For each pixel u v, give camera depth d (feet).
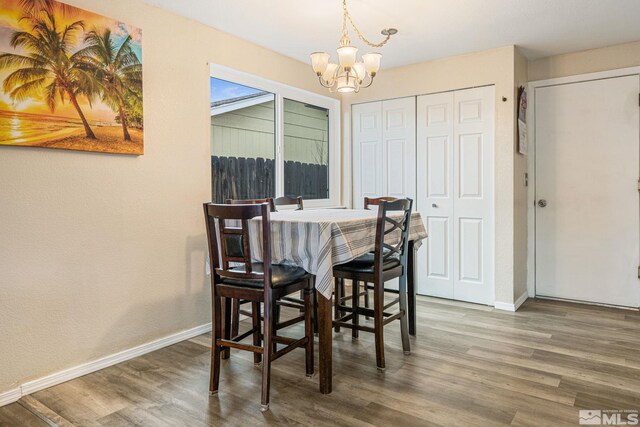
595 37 10.55
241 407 6.21
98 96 7.38
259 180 11.44
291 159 12.51
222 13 8.87
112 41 7.58
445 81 12.14
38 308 6.80
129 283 8.08
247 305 11.10
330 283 6.48
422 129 12.69
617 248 11.46
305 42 10.70
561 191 12.12
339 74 7.75
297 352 8.38
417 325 9.98
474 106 11.76
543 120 12.27
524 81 12.09
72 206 7.17
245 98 10.96
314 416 5.94
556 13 9.02
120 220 7.89
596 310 11.21
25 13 6.43
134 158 8.09
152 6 8.36
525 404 6.22
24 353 6.65
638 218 11.16
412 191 12.98
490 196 11.61
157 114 8.47
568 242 12.10
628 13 9.07
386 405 6.22
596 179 11.64
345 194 14.32
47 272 6.89
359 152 14.03
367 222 7.46
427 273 12.78
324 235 6.50
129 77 7.88
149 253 8.42
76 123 7.09
